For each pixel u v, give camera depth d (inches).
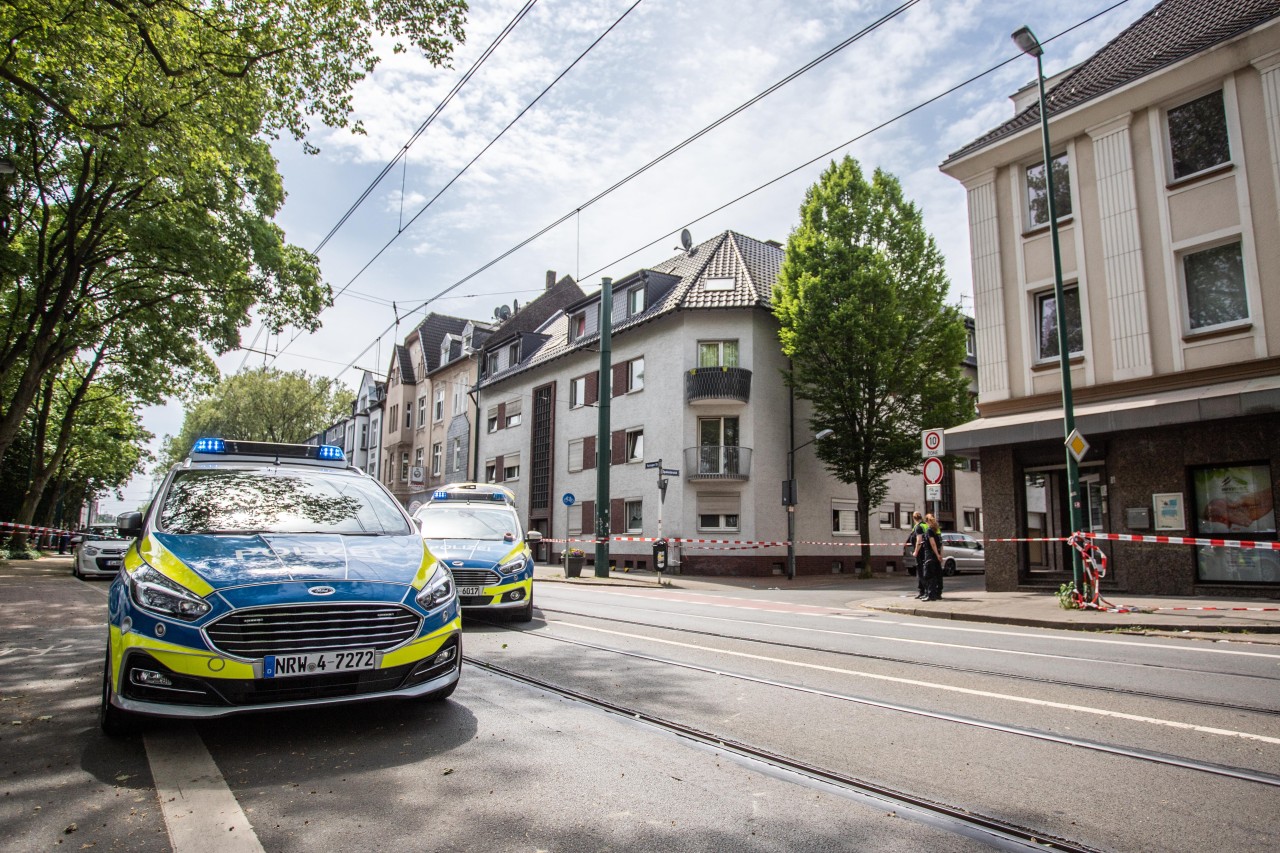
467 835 124.5
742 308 1104.8
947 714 204.2
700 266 1213.1
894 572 1250.0
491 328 1941.4
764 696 223.9
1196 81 573.0
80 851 117.4
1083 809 138.0
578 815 133.4
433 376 1975.9
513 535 418.0
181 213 860.0
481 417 1668.3
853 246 1005.8
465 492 487.8
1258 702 219.6
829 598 643.5
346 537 207.6
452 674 193.8
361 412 2475.4
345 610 172.6
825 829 128.5
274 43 471.2
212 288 930.1
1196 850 121.0
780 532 1093.8
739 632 367.2
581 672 255.9
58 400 1599.4
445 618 190.9
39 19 434.9
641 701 214.8
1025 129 671.8
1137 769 160.4
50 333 862.5
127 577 177.6
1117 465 589.6
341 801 138.7
